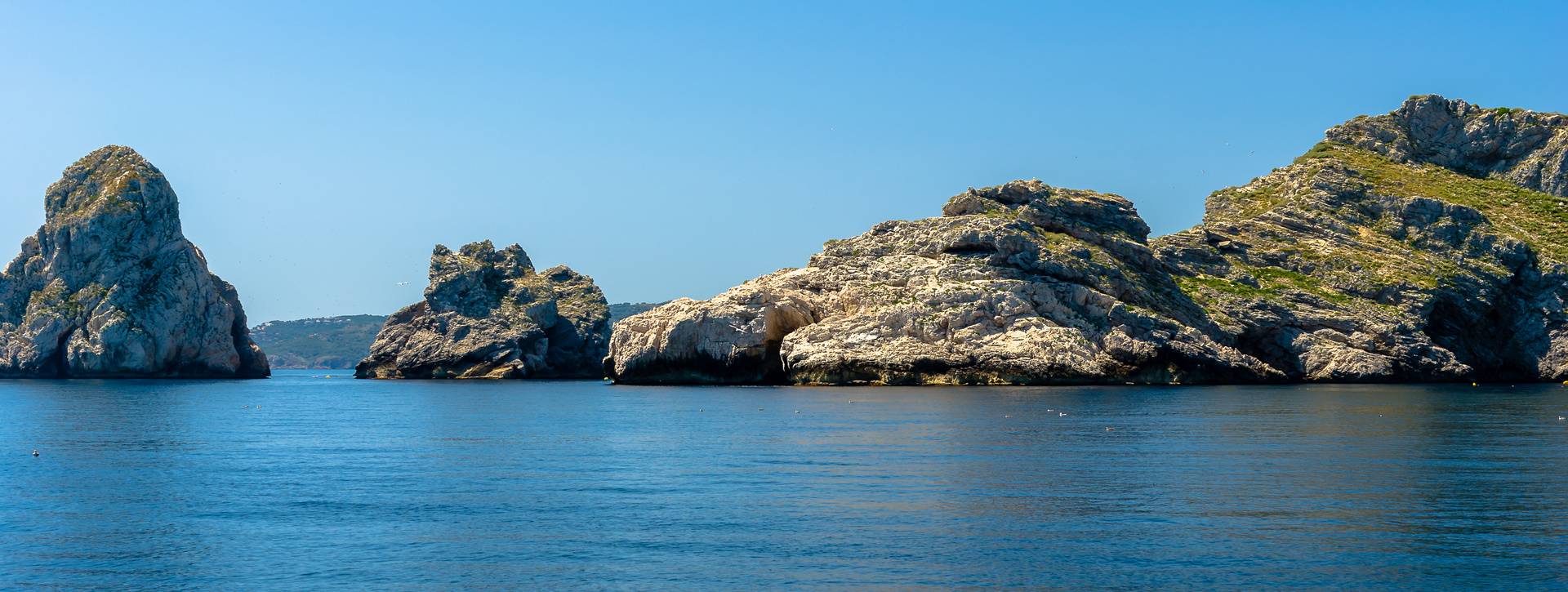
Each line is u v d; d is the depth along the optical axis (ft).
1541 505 140.97
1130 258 560.20
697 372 529.45
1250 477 166.71
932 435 235.20
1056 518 134.31
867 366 485.97
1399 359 529.04
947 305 498.69
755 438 231.71
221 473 181.57
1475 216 598.75
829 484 161.89
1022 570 109.60
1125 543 120.47
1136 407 326.85
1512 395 399.85
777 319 526.57
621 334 564.30
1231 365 503.20
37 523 137.49
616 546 120.98
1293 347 540.93
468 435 250.78
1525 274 576.61
